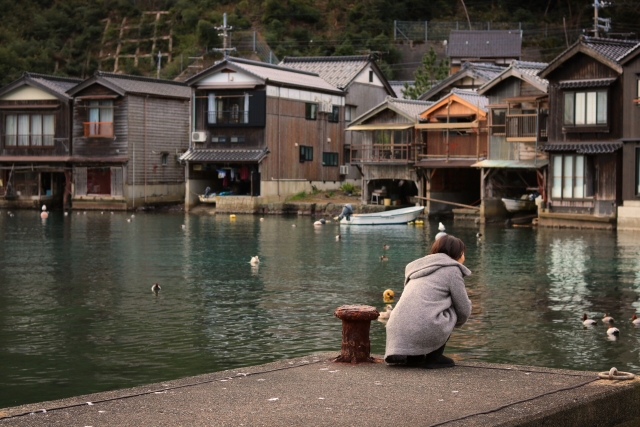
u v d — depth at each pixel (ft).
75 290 72.69
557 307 65.16
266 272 84.58
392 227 144.25
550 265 90.02
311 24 281.95
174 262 92.68
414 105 174.91
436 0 291.38
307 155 193.88
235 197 179.83
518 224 147.84
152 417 24.97
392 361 31.86
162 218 166.50
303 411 25.61
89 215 173.78
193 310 63.57
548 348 51.44
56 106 190.60
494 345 52.26
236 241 117.50
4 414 25.26
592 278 80.33
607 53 130.11
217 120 184.03
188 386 29.07
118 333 55.52
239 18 280.51
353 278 80.38
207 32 267.80
